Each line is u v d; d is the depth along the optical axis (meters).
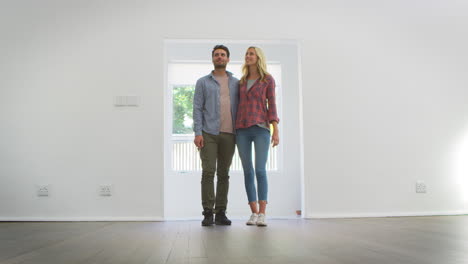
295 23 4.12
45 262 1.48
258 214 3.09
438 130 4.16
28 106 3.93
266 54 6.07
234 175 5.90
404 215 4.02
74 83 3.96
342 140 4.04
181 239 2.21
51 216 3.83
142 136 3.92
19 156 3.89
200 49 6.04
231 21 4.07
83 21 4.01
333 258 1.50
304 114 4.04
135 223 3.51
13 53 3.97
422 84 4.18
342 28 4.15
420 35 4.22
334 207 3.96
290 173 6.00
